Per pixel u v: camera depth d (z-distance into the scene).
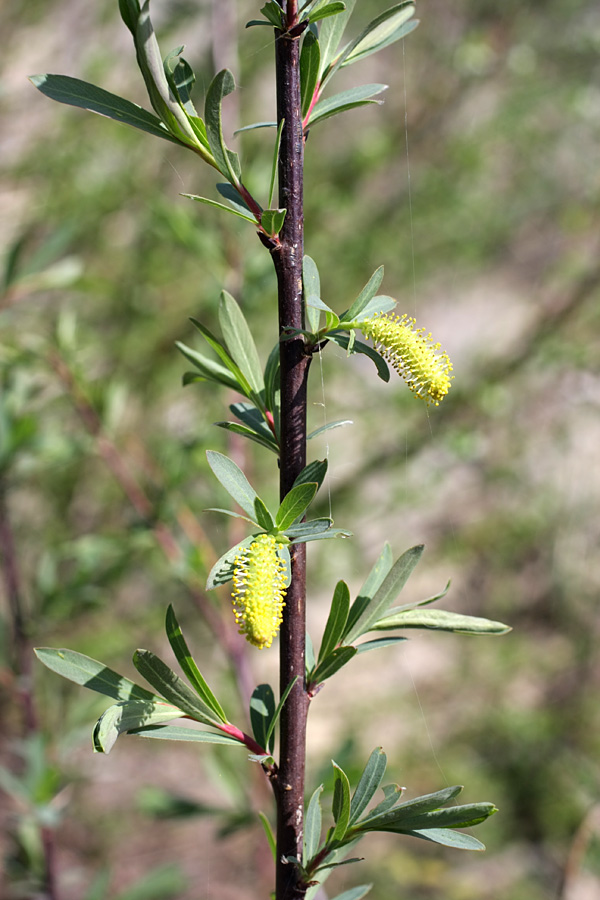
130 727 0.56
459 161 1.54
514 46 1.54
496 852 1.35
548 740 1.47
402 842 1.38
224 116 1.11
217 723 0.56
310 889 0.58
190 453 0.91
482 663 1.63
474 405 1.46
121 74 1.46
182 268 1.35
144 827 1.34
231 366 0.59
